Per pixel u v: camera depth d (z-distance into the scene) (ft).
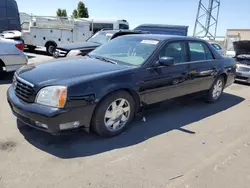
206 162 9.75
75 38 44.42
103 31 30.37
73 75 10.25
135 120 13.62
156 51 12.82
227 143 11.59
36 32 45.03
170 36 14.65
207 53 16.87
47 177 8.16
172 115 14.94
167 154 10.19
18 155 9.31
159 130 12.53
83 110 9.79
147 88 12.23
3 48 20.07
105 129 10.90
